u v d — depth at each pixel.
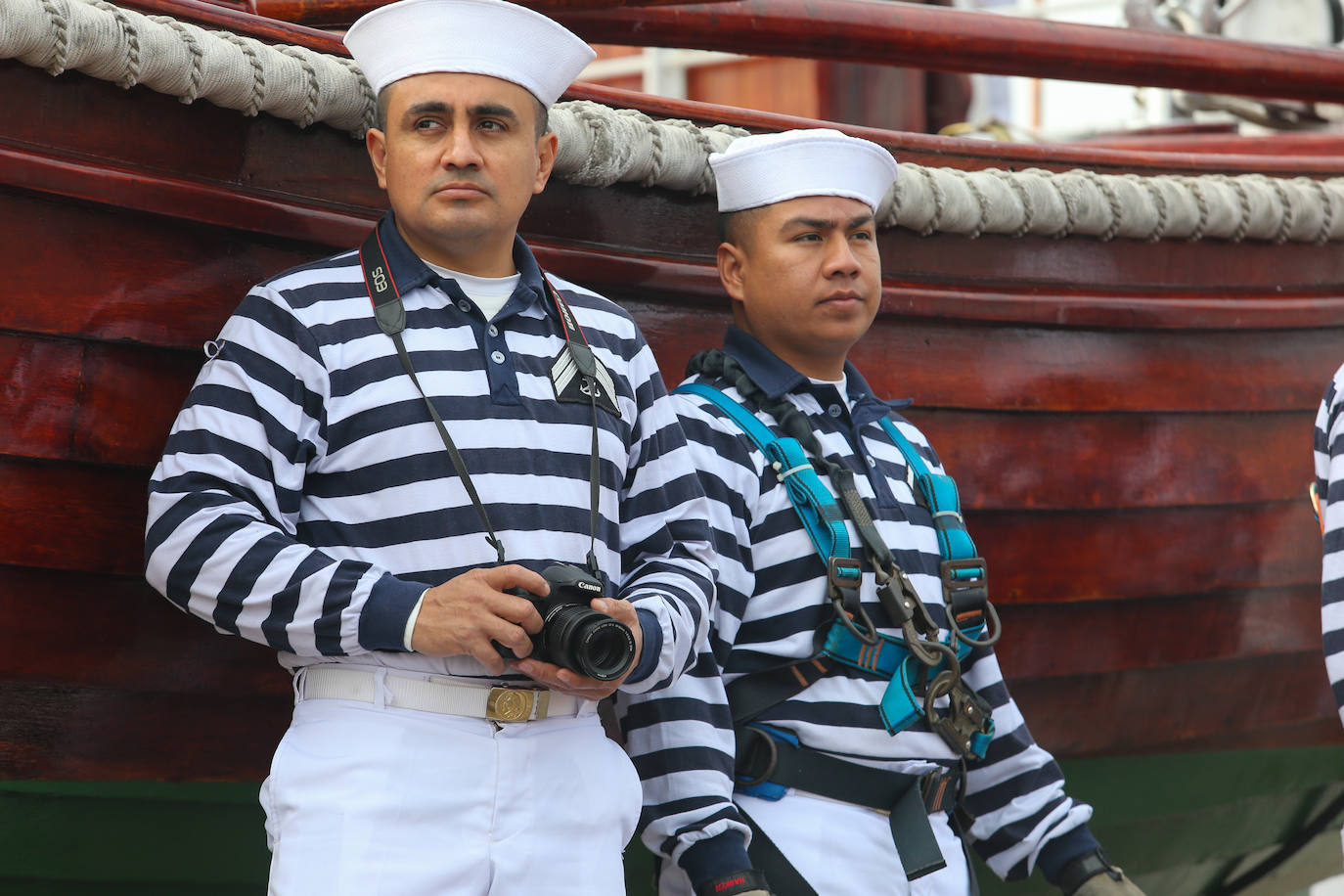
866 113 20.72
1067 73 9.65
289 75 6.34
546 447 5.64
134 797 6.99
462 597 5.07
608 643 5.18
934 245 8.59
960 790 7.09
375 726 5.32
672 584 5.91
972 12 9.40
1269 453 9.95
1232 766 10.88
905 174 8.30
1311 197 9.69
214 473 5.31
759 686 6.61
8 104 5.77
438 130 5.68
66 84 5.89
